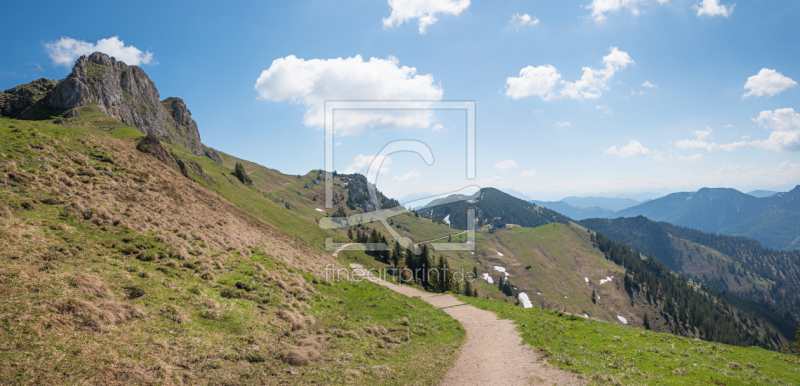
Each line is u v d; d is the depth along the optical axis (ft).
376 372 54.44
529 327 92.63
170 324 50.42
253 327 59.67
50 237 63.10
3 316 37.47
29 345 34.96
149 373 38.04
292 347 57.06
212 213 157.48
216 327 55.42
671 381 50.06
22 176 83.10
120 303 49.01
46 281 47.11
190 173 259.80
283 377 47.09
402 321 93.61
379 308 102.89
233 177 430.61
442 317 111.65
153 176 146.82
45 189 82.74
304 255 168.55
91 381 33.47
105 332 42.32
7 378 30.35
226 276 80.79
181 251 81.05
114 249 69.72
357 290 122.42
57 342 36.94
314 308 84.43
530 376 54.70
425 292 187.52
